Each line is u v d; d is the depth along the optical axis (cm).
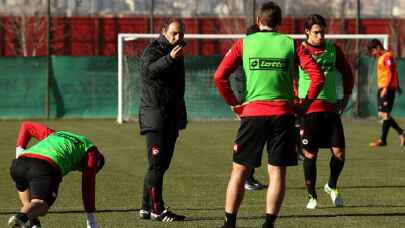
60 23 10675
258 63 2716
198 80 8588
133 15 11019
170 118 3133
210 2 11031
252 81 2730
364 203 3559
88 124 7962
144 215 3173
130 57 8506
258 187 3994
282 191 2742
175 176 4478
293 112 2752
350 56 9700
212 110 8612
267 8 2759
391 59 6050
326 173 4638
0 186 4072
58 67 8606
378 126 7912
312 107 3406
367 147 6041
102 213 3309
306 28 3419
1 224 3061
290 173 4606
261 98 2719
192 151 5741
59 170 2512
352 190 3959
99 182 4238
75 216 3222
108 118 8669
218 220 3145
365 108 8744
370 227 2994
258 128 2716
